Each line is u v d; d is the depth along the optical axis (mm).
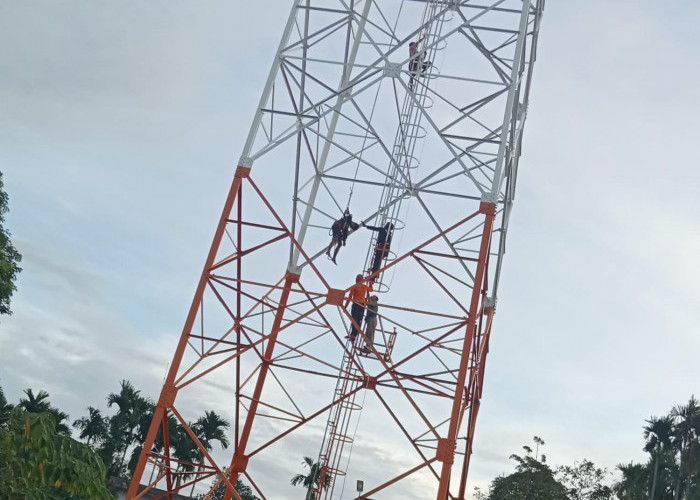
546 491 57531
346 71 25062
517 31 22484
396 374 20031
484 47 22141
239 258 21531
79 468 16562
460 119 22156
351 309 23438
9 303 43531
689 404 59656
